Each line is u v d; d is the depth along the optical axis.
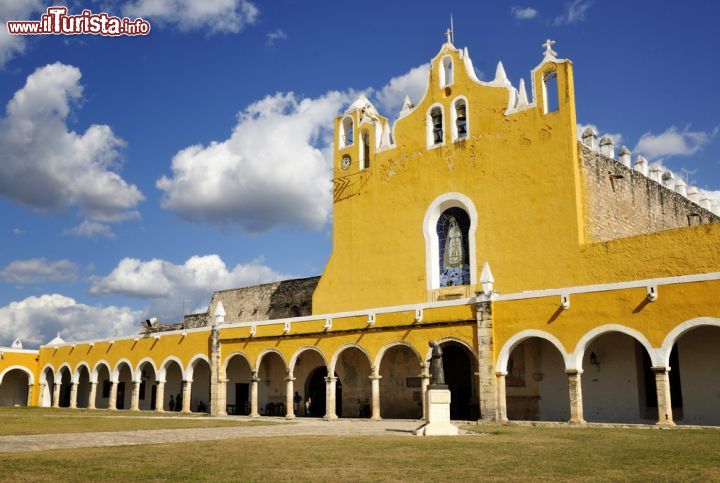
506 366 28.55
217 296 55.50
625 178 35.75
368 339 33.41
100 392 56.94
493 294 29.20
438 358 23.30
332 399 34.25
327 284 40.06
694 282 23.98
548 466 13.94
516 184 33.31
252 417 37.44
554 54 33.31
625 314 25.47
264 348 38.25
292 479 12.20
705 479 12.02
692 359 27.16
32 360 58.88
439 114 37.69
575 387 26.31
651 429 23.59
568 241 31.16
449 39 37.44
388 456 15.84
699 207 44.53
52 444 19.23
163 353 44.97
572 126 32.06
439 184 36.19
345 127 42.12
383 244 37.97
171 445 18.72
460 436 21.69
